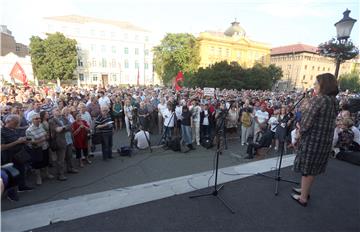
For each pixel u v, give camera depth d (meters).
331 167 5.21
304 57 66.94
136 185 4.42
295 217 3.13
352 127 6.15
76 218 3.11
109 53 56.00
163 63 46.88
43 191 4.18
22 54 54.62
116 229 2.86
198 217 3.12
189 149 7.24
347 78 44.56
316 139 3.06
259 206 3.41
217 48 57.03
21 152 4.05
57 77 41.78
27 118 6.24
